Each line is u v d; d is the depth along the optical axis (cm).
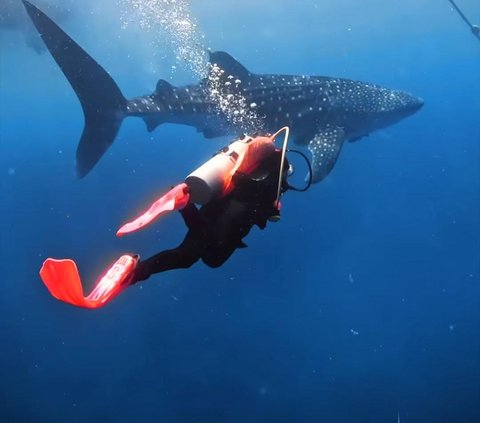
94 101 760
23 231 2430
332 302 1510
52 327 1553
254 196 229
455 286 1580
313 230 1958
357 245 1892
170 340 1364
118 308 1533
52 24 695
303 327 1392
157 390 1201
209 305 1507
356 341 1317
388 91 991
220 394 1159
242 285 1595
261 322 1419
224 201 227
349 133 979
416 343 1280
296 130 900
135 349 1361
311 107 890
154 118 808
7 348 1496
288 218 2030
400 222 2144
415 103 1002
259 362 1249
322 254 1797
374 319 1419
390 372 1170
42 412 1213
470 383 1084
